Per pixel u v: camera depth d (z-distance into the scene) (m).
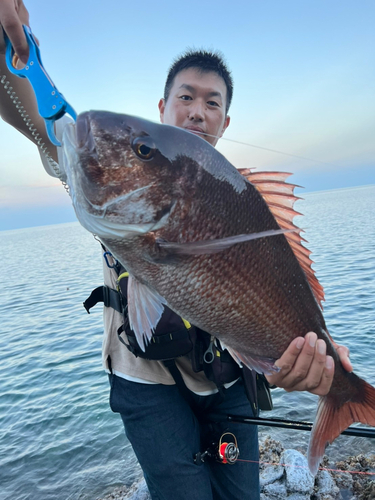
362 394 2.04
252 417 2.38
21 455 5.10
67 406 6.32
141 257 1.47
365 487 3.67
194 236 1.48
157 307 1.56
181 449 2.15
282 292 1.74
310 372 1.76
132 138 1.38
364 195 128.75
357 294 10.87
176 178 1.43
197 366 2.14
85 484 4.42
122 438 5.30
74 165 1.36
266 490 3.58
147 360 2.21
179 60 2.70
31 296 17.31
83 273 23.27
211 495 2.21
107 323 2.33
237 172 1.60
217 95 2.60
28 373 7.88
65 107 1.39
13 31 1.33
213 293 1.57
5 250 60.16
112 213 1.40
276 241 1.70
